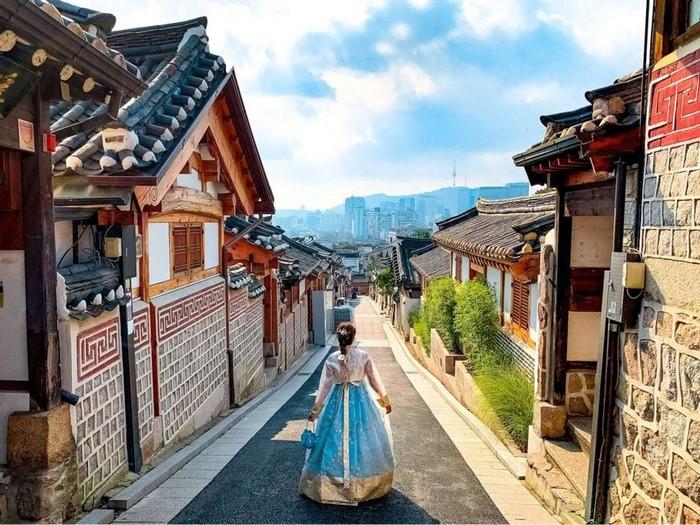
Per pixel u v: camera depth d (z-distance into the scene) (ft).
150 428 19.31
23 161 12.31
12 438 12.37
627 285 11.11
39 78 10.57
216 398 27.76
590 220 18.17
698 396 9.06
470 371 31.40
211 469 18.10
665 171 10.38
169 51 23.30
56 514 12.73
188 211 23.91
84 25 12.62
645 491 10.74
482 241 32.07
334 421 15.23
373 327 91.50
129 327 17.17
